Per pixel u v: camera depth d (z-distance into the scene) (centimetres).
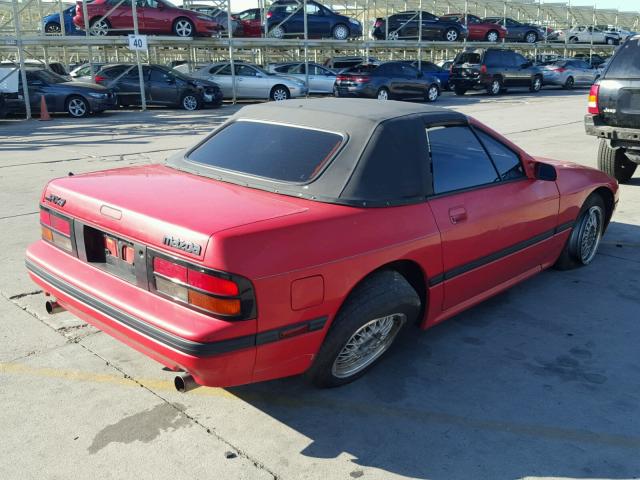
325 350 306
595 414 321
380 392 341
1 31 2358
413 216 331
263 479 271
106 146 1217
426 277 346
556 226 464
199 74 2216
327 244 288
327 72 2477
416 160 342
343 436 303
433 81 2317
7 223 651
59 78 1862
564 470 279
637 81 712
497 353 384
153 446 293
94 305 301
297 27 2428
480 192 380
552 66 3069
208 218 277
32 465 278
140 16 2011
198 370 264
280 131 360
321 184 315
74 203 324
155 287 282
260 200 306
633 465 282
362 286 315
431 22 2850
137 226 285
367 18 3081
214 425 311
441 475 275
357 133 333
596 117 762
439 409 325
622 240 607
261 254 266
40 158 1067
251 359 273
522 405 329
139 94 1988
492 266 400
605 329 417
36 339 396
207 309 262
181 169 367
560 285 494
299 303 281
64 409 321
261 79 2231
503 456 288
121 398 332
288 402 332
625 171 845
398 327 348
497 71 2622
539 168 425
